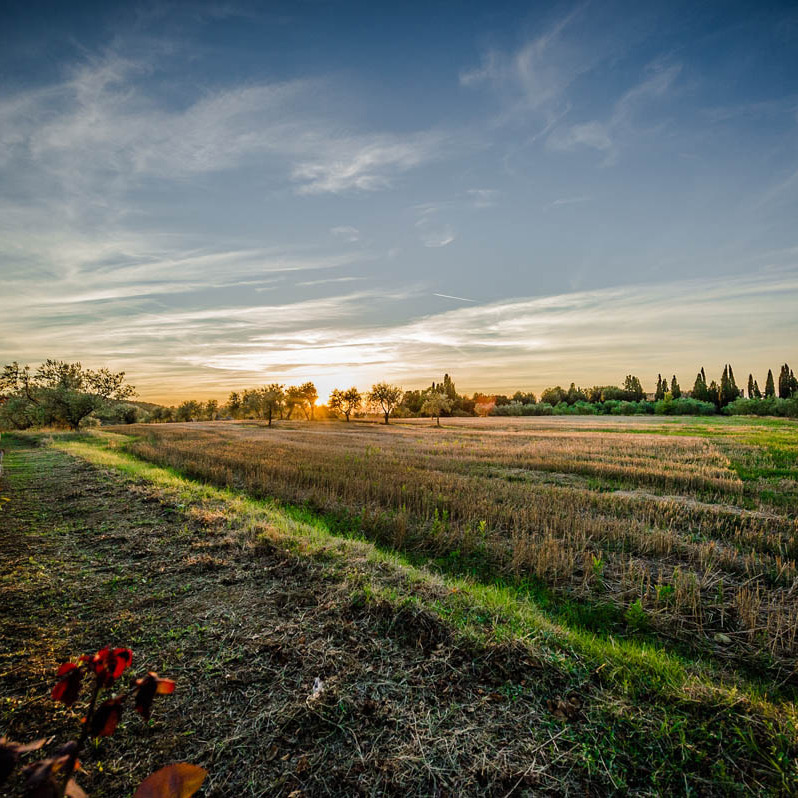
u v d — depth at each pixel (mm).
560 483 16609
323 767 3137
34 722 3555
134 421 91750
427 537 9555
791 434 39125
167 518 9609
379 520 10461
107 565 6898
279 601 5547
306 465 19203
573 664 4223
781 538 9648
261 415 88312
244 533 8375
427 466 20188
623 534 9461
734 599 6805
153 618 5203
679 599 6492
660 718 3576
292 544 7562
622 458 22406
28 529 8828
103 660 1295
